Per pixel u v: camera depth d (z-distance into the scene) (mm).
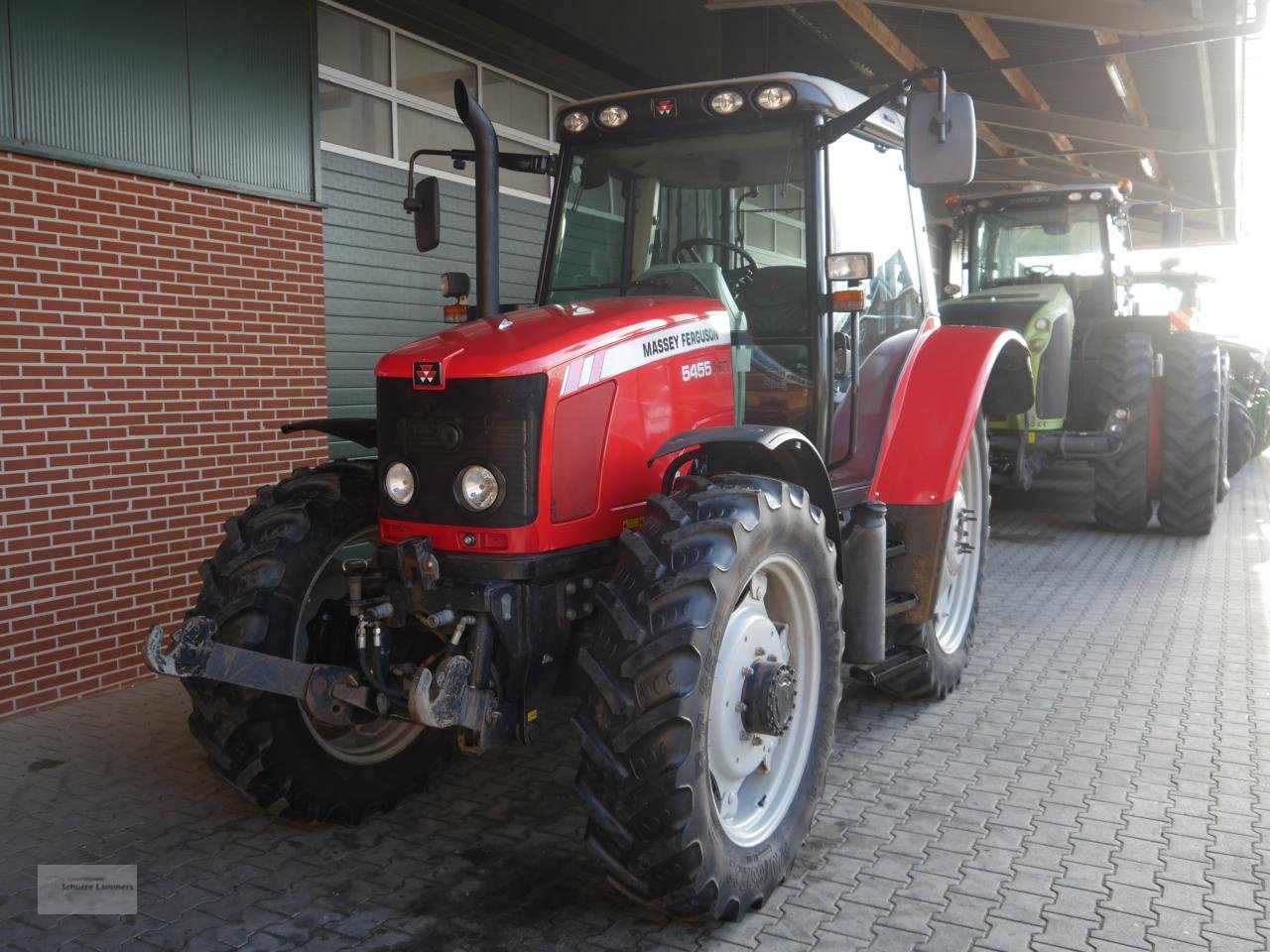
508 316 2998
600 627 2484
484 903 2719
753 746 2748
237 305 4965
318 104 5332
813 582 2914
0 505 4051
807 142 3266
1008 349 4391
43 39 4086
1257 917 2582
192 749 3816
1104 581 6230
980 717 4016
